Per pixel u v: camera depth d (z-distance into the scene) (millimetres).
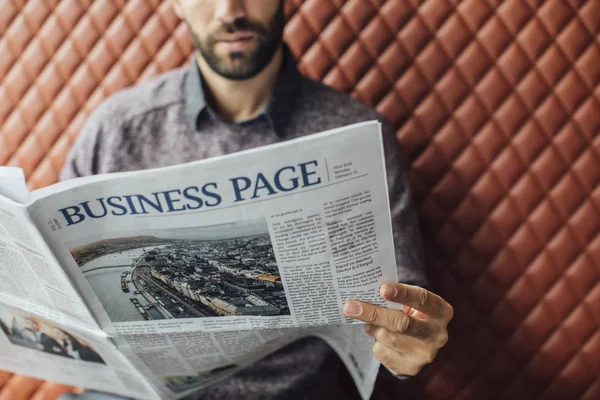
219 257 504
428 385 902
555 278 865
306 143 428
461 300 880
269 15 665
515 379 890
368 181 451
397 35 851
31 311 596
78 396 733
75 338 606
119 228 485
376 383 896
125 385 670
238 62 673
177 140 719
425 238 874
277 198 457
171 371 629
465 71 848
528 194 855
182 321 561
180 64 877
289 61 728
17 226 474
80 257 498
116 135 726
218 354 608
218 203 463
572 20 833
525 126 850
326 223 471
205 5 649
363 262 497
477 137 855
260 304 540
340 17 853
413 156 866
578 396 885
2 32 886
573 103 841
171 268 520
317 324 557
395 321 518
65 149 893
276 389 702
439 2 842
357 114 734
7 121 899
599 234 854
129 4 868
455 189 863
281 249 490
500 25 839
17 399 909
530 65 842
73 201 458
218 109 759
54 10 875
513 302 873
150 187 455
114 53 877
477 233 867
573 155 848
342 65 859
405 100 857
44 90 889
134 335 572
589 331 870
